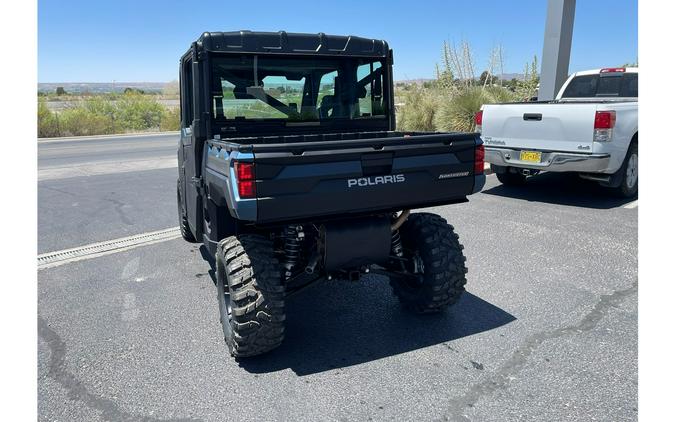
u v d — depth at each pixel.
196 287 4.84
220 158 3.41
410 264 4.09
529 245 5.85
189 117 4.73
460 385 3.13
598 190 8.80
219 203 3.58
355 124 4.64
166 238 6.51
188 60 4.55
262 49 4.01
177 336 3.86
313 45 4.21
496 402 2.95
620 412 2.81
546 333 3.75
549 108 7.50
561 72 10.98
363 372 3.30
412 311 4.18
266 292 3.25
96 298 4.60
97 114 28.78
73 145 20.23
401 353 3.54
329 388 3.13
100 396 3.08
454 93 14.02
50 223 7.32
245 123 4.12
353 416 2.86
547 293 4.48
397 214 4.18
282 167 3.06
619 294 4.41
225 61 3.96
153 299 4.57
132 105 30.62
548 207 7.66
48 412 2.92
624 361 3.33
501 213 7.34
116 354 3.59
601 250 5.61
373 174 3.36
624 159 7.71
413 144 3.47
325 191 3.19
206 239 4.19
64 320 4.14
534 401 2.94
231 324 3.49
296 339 3.78
